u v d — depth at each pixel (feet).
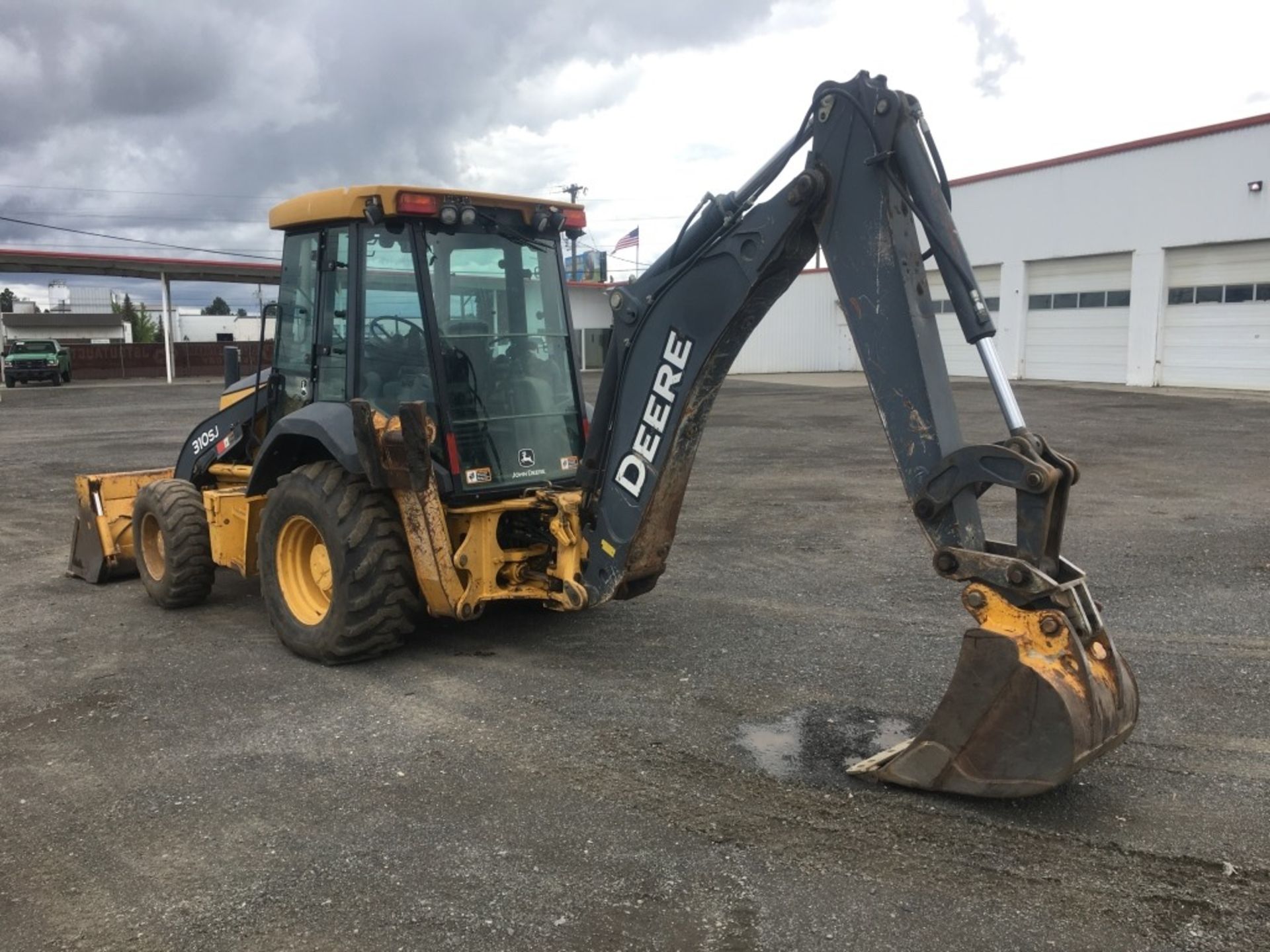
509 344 17.67
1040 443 10.94
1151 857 10.34
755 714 14.65
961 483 11.27
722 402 73.82
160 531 21.16
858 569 23.45
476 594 16.58
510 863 10.59
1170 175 73.00
